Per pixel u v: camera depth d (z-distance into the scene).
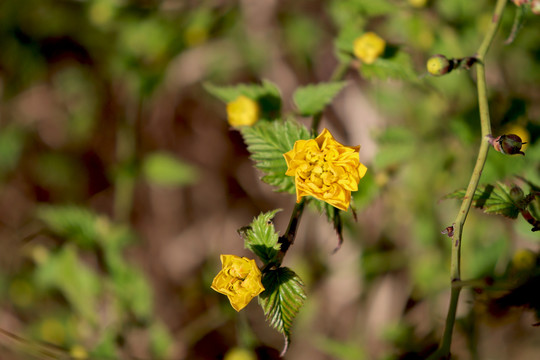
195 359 0.67
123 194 0.66
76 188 0.75
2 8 0.70
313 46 0.68
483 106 0.51
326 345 0.64
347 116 0.66
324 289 0.66
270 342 0.67
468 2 0.61
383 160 0.59
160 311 0.70
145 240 0.73
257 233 0.49
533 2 0.52
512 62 0.64
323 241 0.66
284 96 0.68
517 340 0.63
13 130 0.73
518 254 0.53
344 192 0.48
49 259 0.64
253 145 0.51
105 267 0.62
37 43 0.73
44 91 0.75
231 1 0.67
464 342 0.59
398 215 0.64
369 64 0.56
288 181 0.51
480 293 0.52
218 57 0.70
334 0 0.62
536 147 0.56
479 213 0.63
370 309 0.65
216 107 0.73
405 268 0.65
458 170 0.62
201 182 0.73
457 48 0.62
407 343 0.61
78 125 0.75
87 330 0.65
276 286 0.49
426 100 0.63
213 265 0.70
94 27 0.71
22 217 0.72
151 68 0.67
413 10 0.59
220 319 0.66
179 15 0.67
